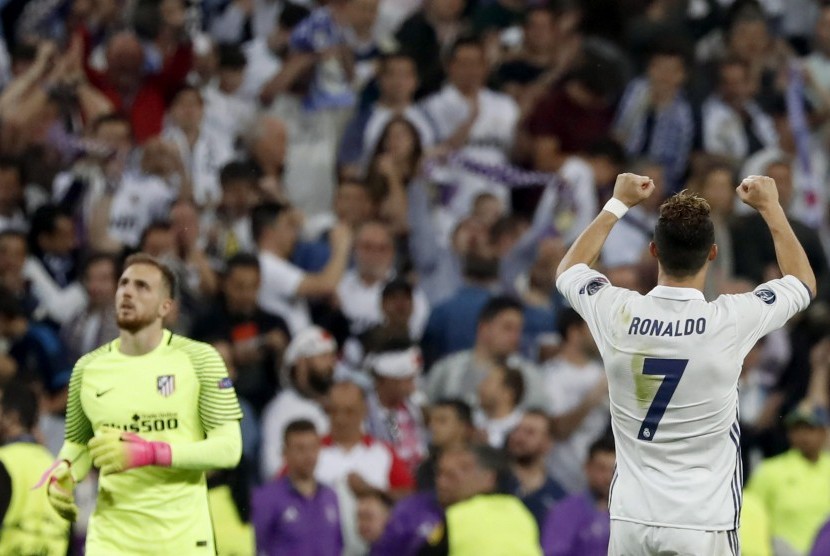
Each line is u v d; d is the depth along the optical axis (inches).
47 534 1029.2
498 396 1332.4
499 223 1505.9
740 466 679.7
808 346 1460.4
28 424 1070.4
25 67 1563.7
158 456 755.4
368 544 1235.9
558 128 1616.6
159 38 1601.9
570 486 1348.4
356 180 1489.9
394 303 1359.5
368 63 1643.7
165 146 1488.7
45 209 1414.9
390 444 1304.1
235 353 1326.3
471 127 1601.9
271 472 1299.2
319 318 1427.2
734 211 1536.7
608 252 1520.7
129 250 1380.4
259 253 1422.2
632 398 676.7
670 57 1644.9
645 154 1643.7
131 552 783.7
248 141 1561.3
